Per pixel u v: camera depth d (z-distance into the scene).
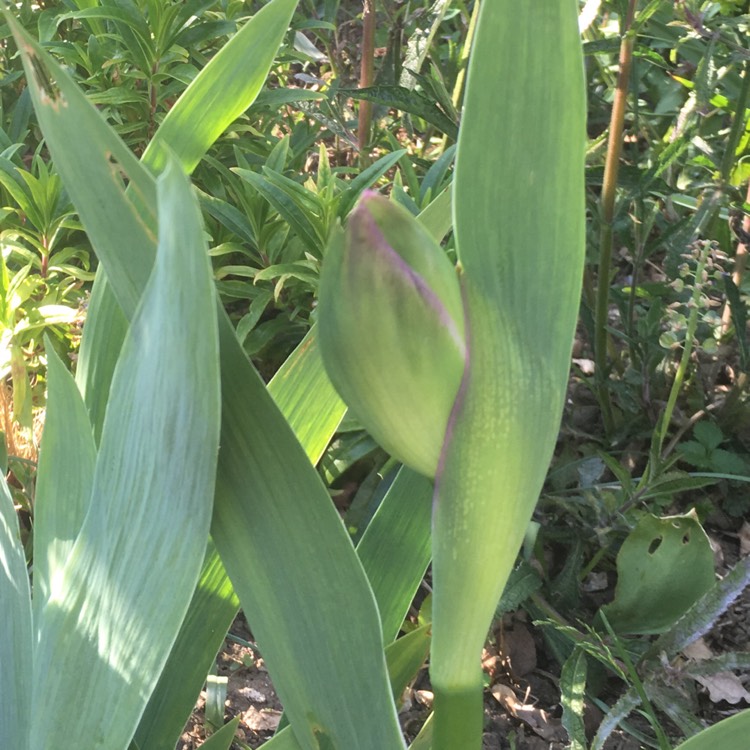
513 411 0.22
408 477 0.42
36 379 0.96
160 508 0.26
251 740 0.75
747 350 0.93
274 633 0.27
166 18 0.93
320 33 1.26
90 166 0.24
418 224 0.21
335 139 1.38
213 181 1.02
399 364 0.21
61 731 0.29
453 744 0.26
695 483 0.81
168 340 0.23
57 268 0.92
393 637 0.43
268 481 0.25
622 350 1.17
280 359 1.01
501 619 0.83
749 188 0.95
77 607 0.29
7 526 0.37
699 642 0.84
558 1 0.21
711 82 0.81
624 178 0.93
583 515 0.90
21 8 1.18
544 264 0.22
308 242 0.83
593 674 0.78
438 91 0.95
